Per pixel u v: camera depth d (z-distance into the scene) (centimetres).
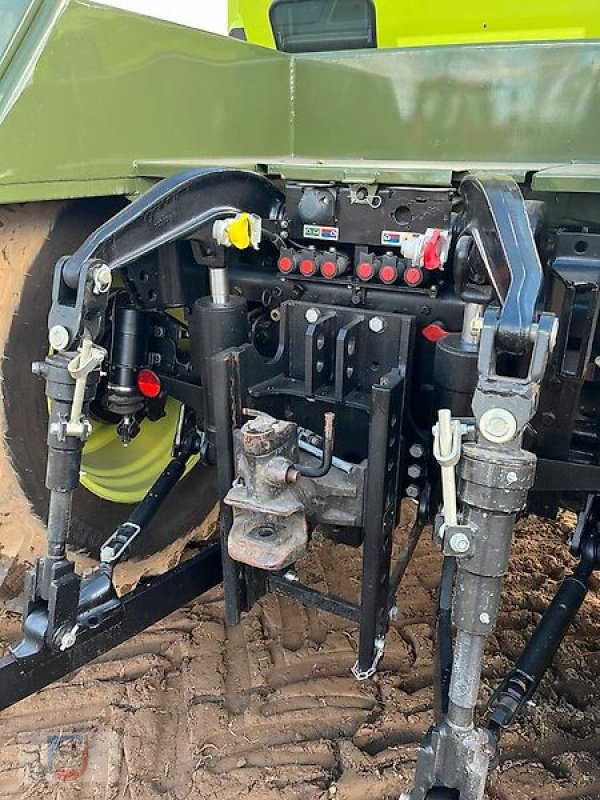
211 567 218
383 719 221
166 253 209
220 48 236
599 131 226
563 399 188
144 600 196
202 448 216
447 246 168
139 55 204
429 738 139
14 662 165
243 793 197
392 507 182
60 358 157
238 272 220
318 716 223
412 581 283
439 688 163
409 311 195
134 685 233
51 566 165
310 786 200
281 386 199
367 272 192
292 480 165
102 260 162
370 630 182
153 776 203
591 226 198
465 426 126
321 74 266
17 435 205
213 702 227
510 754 208
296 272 206
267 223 206
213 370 180
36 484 213
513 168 187
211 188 184
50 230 200
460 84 240
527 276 132
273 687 234
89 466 239
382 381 169
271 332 223
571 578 193
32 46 176
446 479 124
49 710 224
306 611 268
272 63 263
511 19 254
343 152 268
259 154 265
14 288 195
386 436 167
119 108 201
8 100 172
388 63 250
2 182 171
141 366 227
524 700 162
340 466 181
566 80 225
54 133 182
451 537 125
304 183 200
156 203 170
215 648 249
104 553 198
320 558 296
